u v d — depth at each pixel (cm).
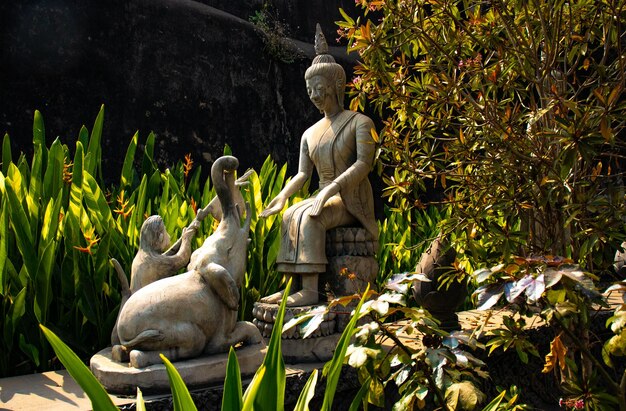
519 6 258
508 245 235
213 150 620
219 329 242
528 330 313
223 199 256
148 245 258
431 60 296
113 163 551
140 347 228
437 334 187
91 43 552
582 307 171
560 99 220
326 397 134
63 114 530
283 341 269
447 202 270
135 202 369
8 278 279
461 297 304
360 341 175
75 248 289
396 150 279
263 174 397
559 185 229
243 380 238
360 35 273
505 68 286
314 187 684
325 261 284
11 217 275
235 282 247
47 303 280
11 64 509
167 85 593
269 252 343
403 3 273
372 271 295
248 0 702
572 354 238
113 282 310
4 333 269
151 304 229
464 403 162
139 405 129
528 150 246
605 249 255
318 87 305
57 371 268
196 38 619
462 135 260
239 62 650
